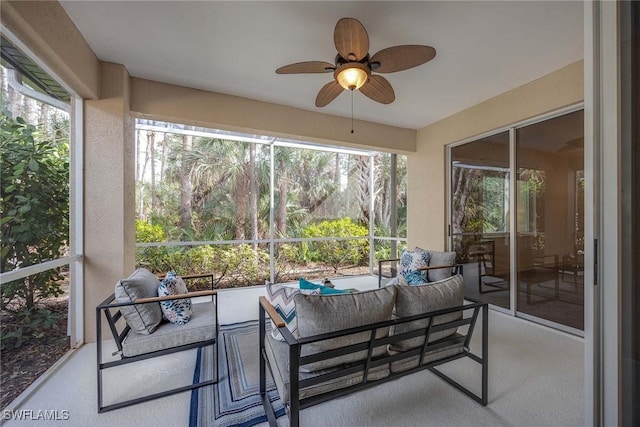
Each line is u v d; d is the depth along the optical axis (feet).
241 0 5.94
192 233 14.66
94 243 8.07
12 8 4.79
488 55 7.94
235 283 15.38
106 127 8.23
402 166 16.48
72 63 6.64
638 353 3.16
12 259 5.86
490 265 11.28
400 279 7.51
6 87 5.64
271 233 15.30
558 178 9.07
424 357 5.19
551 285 9.29
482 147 11.60
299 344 3.84
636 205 3.14
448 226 13.12
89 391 5.89
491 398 5.67
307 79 9.43
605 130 3.26
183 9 6.21
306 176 17.35
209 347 7.94
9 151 5.78
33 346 6.44
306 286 5.67
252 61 8.34
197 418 5.15
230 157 15.61
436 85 9.80
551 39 7.19
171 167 14.56
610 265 3.22
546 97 9.05
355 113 12.50
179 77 9.27
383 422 5.04
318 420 5.08
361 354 4.62
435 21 6.54
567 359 7.18
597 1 3.32
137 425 4.98
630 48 3.17
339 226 17.94
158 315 6.30
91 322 8.00
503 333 8.79
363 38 5.57
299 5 6.09
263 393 5.61
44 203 6.81
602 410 3.30
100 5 6.07
